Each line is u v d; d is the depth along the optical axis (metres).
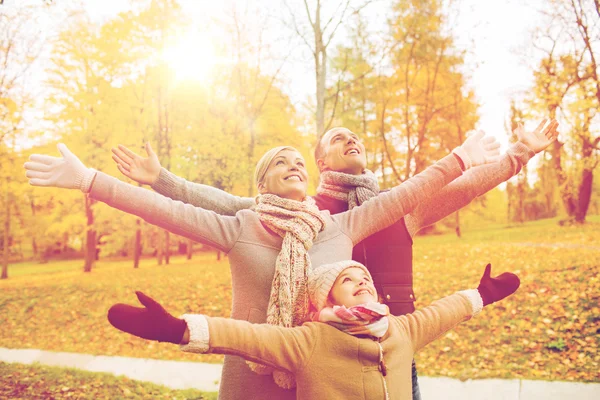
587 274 8.85
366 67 14.95
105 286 15.28
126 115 17.58
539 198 31.05
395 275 2.75
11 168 17.55
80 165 2.18
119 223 20.88
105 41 16.69
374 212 2.43
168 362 7.66
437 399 5.22
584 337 6.56
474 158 2.39
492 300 2.19
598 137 13.53
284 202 2.31
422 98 18.00
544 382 5.29
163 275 16.67
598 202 27.62
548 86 13.84
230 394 2.21
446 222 30.66
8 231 24.42
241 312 2.27
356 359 1.84
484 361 6.38
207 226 2.28
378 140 19.64
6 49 15.88
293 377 2.06
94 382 6.37
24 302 14.27
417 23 15.25
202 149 15.12
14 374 6.77
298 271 2.15
